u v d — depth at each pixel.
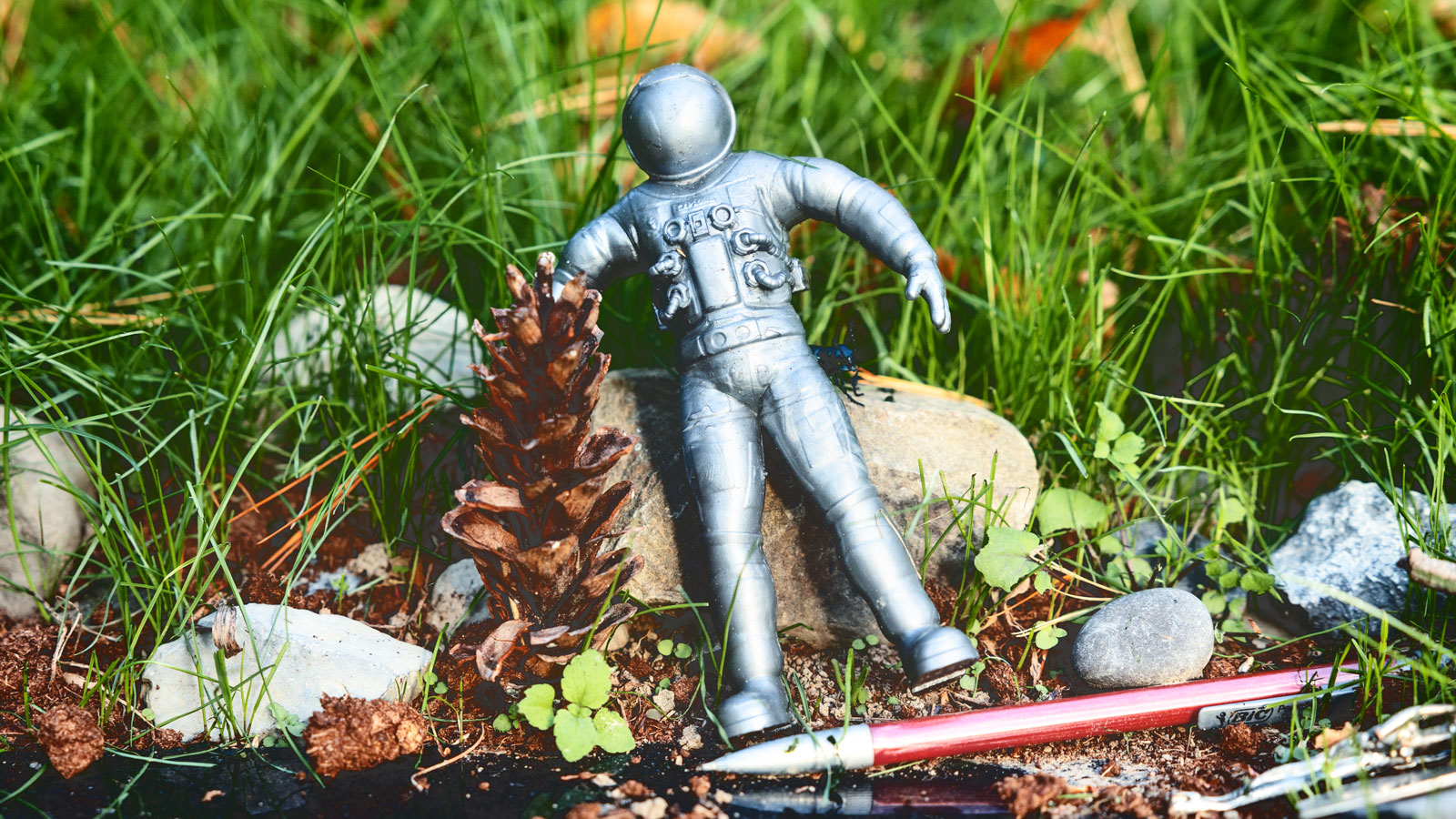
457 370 0.71
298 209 0.79
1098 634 0.64
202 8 0.86
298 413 0.70
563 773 0.61
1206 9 0.87
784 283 0.64
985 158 0.75
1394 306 0.69
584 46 0.83
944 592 0.66
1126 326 0.74
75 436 0.67
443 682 0.64
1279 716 0.62
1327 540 0.66
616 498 0.63
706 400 0.64
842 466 0.63
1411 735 0.60
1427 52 0.74
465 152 0.74
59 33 0.88
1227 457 0.70
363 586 0.67
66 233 0.77
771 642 0.63
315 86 0.78
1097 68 0.87
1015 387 0.71
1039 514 0.67
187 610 0.66
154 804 0.60
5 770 0.61
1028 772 0.61
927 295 0.63
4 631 0.66
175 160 0.78
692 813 0.60
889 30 0.91
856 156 0.80
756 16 0.88
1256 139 0.73
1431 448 0.67
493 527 0.62
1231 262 0.72
